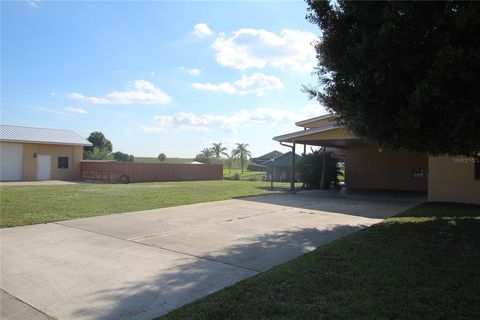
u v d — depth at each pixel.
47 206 11.65
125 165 28.36
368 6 7.10
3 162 27.17
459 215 10.30
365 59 7.08
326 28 8.08
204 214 10.88
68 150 30.69
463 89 6.36
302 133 18.06
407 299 4.21
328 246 6.78
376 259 5.87
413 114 6.68
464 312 3.87
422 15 6.55
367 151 22.66
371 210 12.05
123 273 5.29
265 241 7.38
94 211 10.93
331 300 4.20
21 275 5.18
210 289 4.68
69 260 5.91
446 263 5.64
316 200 15.06
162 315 3.90
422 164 20.83
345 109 8.28
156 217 10.20
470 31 6.27
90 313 3.98
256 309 3.96
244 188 21.52
